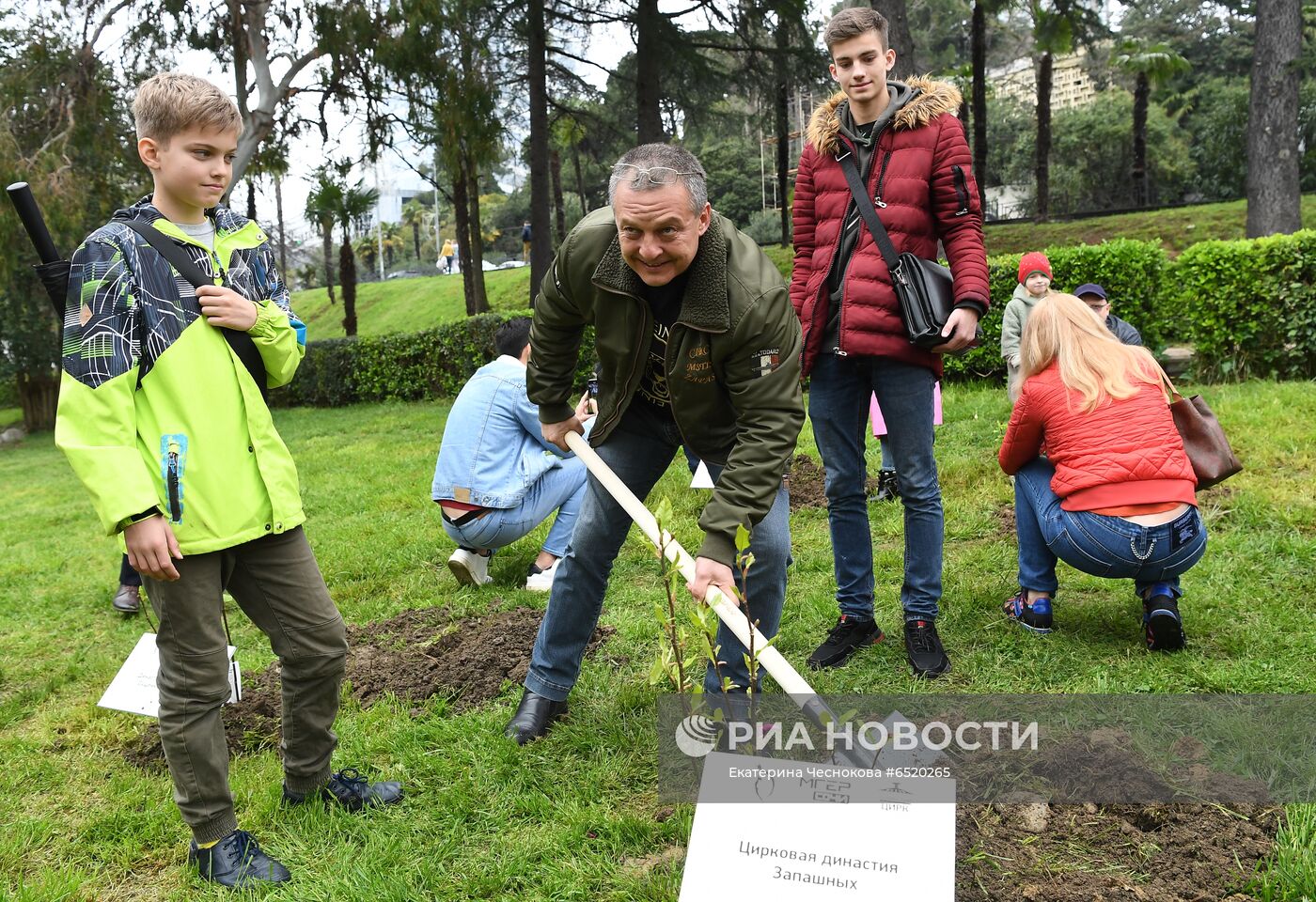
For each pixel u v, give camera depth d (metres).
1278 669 3.06
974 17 23.22
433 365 15.15
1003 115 43.00
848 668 3.37
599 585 2.98
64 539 7.20
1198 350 8.62
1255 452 5.38
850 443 3.45
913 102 3.33
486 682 3.46
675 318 2.59
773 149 44.38
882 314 3.25
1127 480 3.29
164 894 2.43
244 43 16.20
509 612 4.34
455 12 14.87
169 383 2.25
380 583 5.05
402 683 3.56
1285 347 8.21
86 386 2.14
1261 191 15.03
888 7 13.27
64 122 15.23
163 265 2.28
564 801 2.63
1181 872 2.09
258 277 2.50
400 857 2.46
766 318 2.44
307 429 13.01
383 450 9.90
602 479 2.77
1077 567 3.42
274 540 2.46
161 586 2.29
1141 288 8.71
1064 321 3.53
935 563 3.36
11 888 2.46
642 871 2.32
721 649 2.83
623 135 20.83
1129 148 36.50
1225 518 4.55
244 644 4.25
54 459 14.42
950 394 8.49
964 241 3.30
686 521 5.42
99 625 4.93
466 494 4.51
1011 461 3.63
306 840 2.55
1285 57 14.69
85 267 2.17
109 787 3.00
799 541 4.94
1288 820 2.20
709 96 17.61
